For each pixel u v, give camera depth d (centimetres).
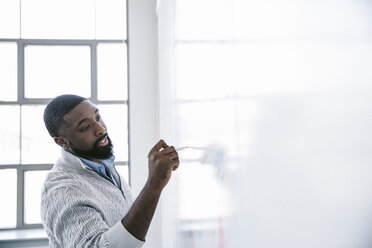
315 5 16
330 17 15
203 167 54
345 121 14
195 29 60
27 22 331
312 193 17
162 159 86
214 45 44
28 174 326
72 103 128
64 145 131
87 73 339
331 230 15
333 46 15
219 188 41
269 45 23
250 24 27
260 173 25
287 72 20
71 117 127
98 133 131
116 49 336
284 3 20
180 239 98
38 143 328
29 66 333
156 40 313
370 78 13
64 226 99
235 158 33
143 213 87
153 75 312
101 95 332
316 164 16
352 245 14
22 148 326
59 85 337
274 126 22
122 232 87
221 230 40
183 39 80
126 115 329
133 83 311
